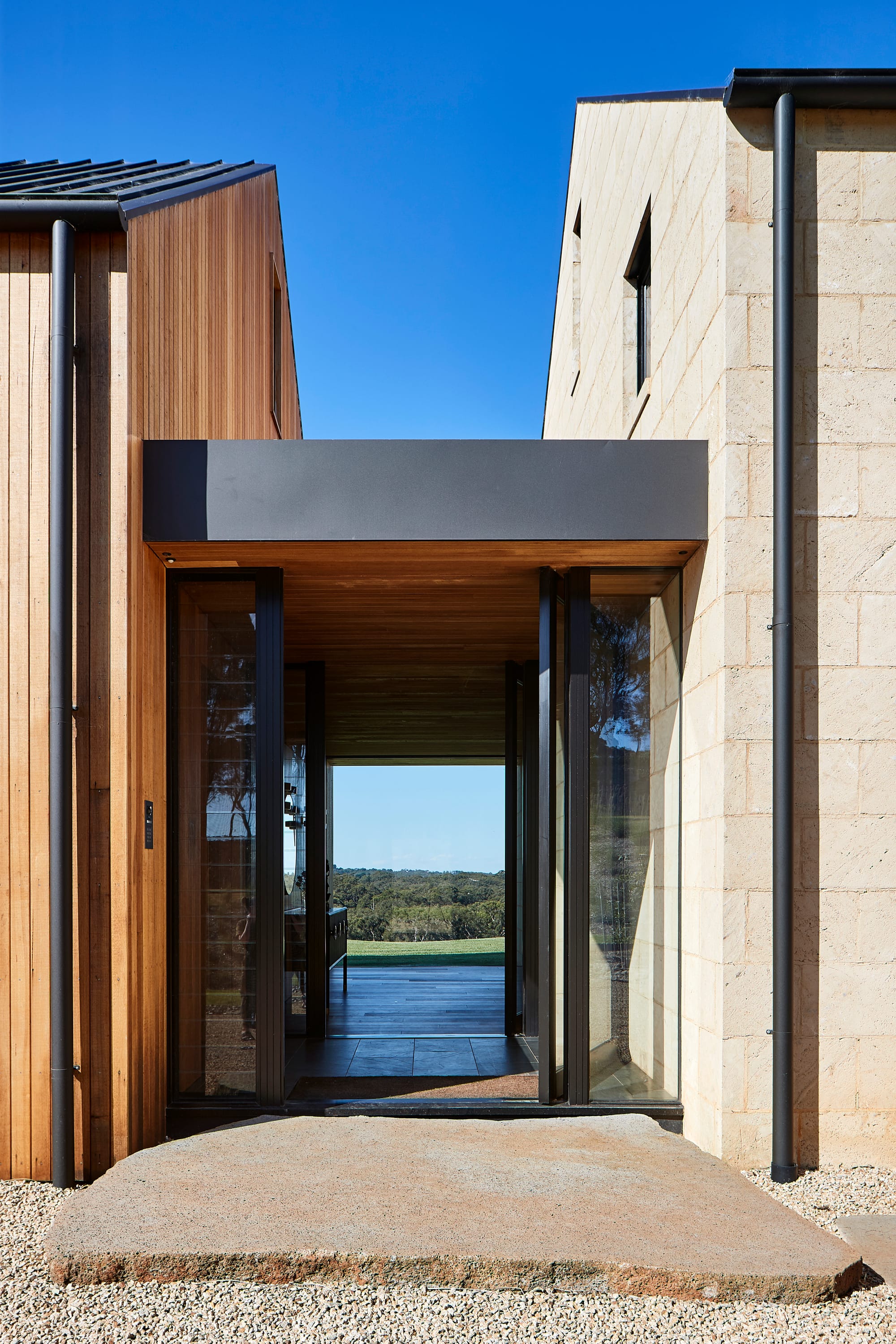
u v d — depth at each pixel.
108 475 4.90
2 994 4.79
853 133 5.14
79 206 4.77
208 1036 5.46
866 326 5.11
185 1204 3.86
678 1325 3.22
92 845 4.82
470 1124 5.09
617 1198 3.98
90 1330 3.15
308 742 8.56
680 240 6.02
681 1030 5.64
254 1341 3.09
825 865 4.96
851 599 5.05
